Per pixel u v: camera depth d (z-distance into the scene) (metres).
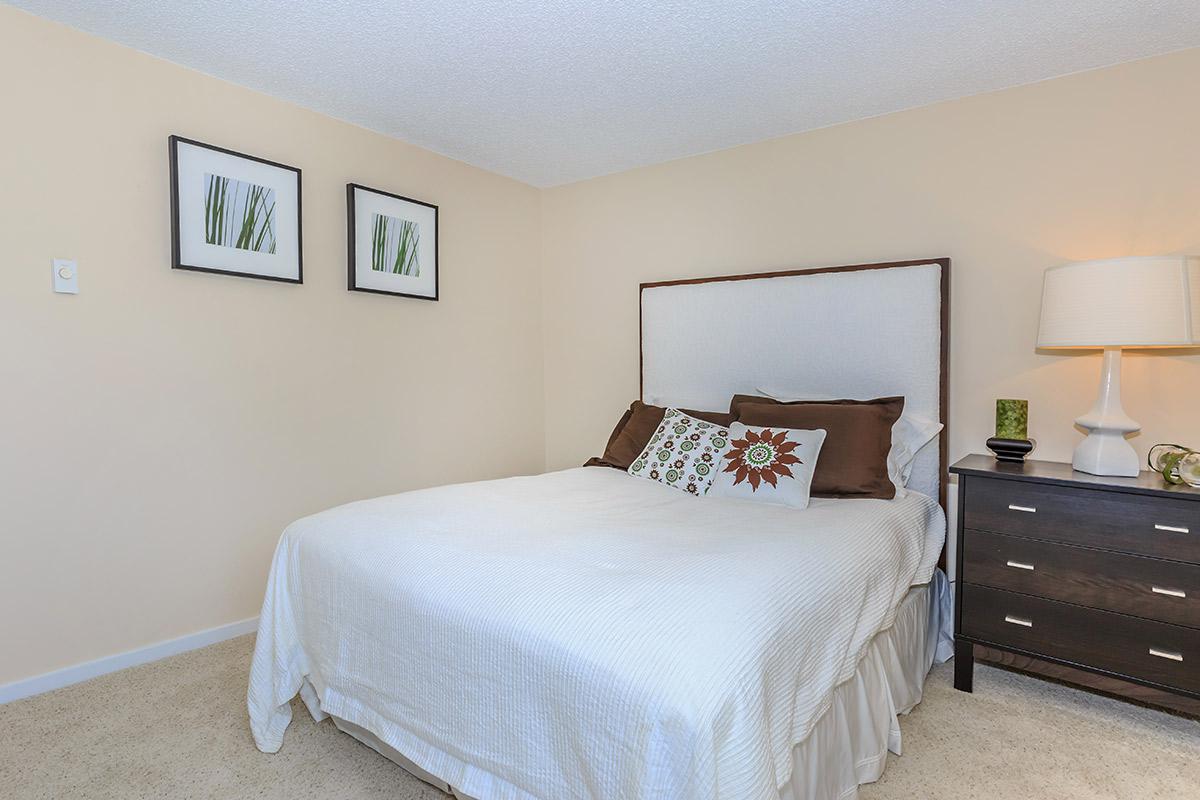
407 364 3.23
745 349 3.11
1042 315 2.19
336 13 2.01
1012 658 2.18
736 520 1.97
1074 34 2.12
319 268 2.83
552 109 2.77
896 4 1.95
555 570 1.46
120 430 2.26
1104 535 1.94
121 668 2.28
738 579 1.40
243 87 2.54
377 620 1.58
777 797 1.10
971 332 2.63
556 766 1.21
